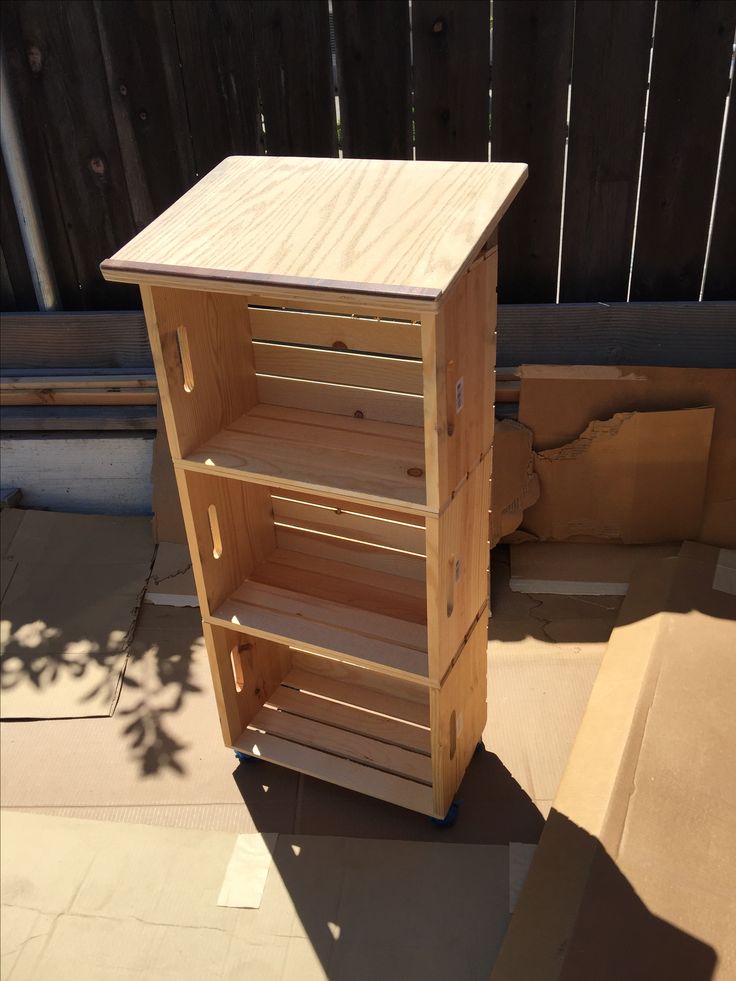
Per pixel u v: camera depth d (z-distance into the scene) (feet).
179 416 6.43
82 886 7.13
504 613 9.55
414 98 9.31
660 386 9.61
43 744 8.52
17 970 6.56
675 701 7.64
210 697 8.96
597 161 9.36
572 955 5.83
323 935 6.66
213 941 6.68
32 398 11.11
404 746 7.88
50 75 9.69
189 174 10.14
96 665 9.30
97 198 10.37
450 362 5.49
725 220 9.49
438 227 5.60
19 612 9.93
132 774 8.16
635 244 9.76
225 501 7.22
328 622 7.16
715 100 8.93
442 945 6.54
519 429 9.75
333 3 8.91
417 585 7.57
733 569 9.33
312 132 9.70
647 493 9.88
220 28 9.25
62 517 11.07
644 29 8.68
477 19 8.82
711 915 6.00
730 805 6.74
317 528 7.85
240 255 5.59
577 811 6.89
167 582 10.23
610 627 9.27
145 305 5.90
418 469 6.19
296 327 6.80
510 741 8.16
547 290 10.12
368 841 7.37
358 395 6.87
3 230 10.64
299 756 7.86
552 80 9.02
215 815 7.70
